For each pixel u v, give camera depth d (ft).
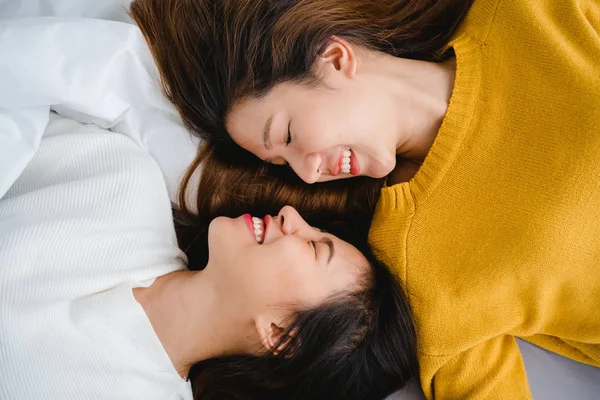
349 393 2.93
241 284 2.64
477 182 2.78
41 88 2.60
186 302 2.75
